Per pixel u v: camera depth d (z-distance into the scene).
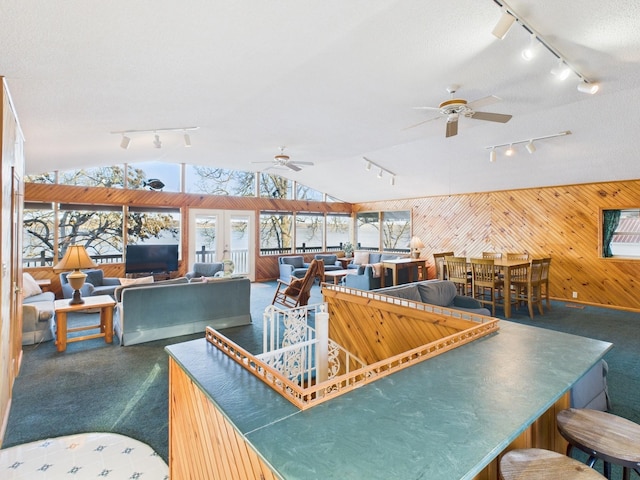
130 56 2.03
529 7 1.97
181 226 8.17
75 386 3.11
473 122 4.46
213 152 6.12
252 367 1.39
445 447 0.90
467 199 8.18
